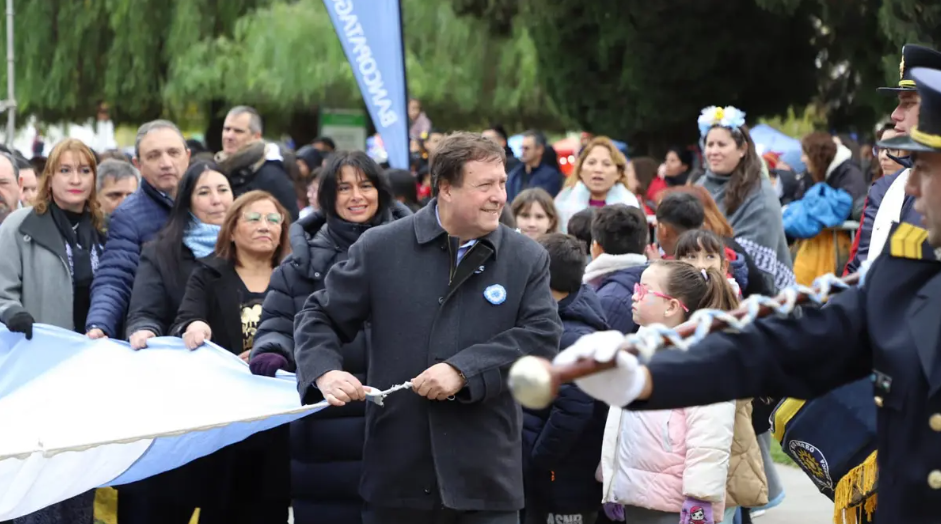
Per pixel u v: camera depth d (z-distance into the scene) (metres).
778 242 7.27
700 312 2.42
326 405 4.33
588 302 5.29
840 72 15.30
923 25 13.23
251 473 5.30
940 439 2.39
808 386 2.53
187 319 5.38
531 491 5.28
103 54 22.86
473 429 4.11
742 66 15.05
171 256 5.67
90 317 5.70
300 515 4.98
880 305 2.50
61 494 4.45
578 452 5.18
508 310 4.15
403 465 4.12
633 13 14.76
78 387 5.12
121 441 4.15
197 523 6.21
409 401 4.12
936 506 2.40
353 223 5.16
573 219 6.96
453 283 4.14
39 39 22.34
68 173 6.05
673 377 2.36
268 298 5.12
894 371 2.44
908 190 2.52
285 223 5.60
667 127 15.56
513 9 17.89
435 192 4.24
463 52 23.64
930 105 2.40
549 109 24.59
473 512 4.16
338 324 4.23
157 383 5.09
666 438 4.60
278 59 23.34
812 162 9.94
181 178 5.88
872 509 3.54
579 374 2.09
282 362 4.93
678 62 14.89
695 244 5.55
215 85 22.72
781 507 7.29
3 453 4.00
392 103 9.32
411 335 4.13
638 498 4.66
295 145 27.67
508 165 12.88
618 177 8.31
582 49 15.77
